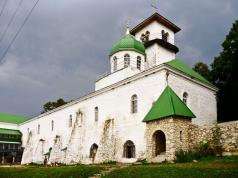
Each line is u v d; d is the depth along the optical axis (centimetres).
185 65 3697
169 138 2573
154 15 4512
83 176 2147
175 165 2056
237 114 4022
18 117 6869
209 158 2345
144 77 3353
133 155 3259
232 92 3997
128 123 3412
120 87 3666
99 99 4016
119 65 4194
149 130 2798
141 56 4294
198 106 3456
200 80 3550
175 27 4731
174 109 2631
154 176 1727
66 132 4641
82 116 4306
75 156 4184
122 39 4338
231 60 3966
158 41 4350
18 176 2605
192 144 2623
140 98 3338
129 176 1842
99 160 3606
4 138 6144
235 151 2345
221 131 2470
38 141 5438
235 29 4203
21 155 6122
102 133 3734
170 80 3167
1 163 5506
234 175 1528
